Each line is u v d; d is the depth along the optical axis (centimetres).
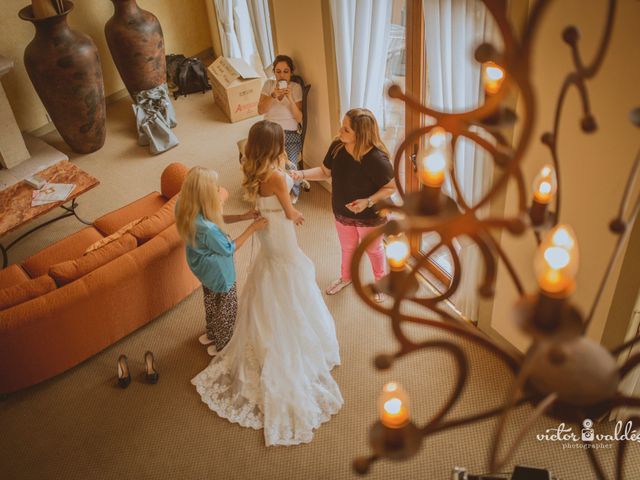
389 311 139
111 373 425
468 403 381
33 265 457
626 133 258
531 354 125
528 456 350
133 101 719
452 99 351
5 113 598
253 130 339
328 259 499
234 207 573
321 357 389
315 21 479
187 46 834
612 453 347
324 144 557
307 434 367
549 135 169
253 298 380
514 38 102
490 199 117
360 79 439
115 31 655
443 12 325
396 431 150
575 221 306
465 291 416
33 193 514
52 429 393
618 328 309
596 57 140
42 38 589
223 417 386
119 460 371
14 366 391
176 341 443
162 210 440
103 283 394
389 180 382
